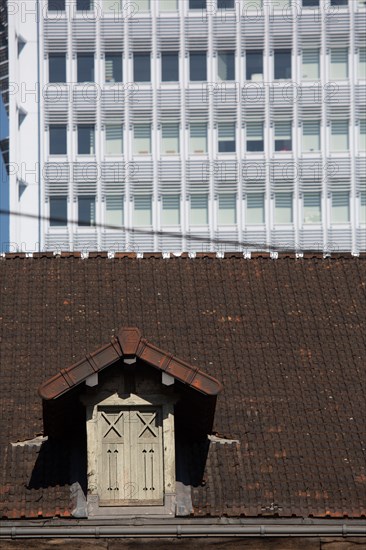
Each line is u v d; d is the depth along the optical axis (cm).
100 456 6450
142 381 6462
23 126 19900
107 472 6450
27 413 7062
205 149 19975
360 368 7431
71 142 19912
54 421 6594
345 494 6631
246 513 6500
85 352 7494
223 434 6912
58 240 19762
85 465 6594
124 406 6456
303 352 7531
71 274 8050
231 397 7188
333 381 7331
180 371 6406
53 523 6419
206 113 19988
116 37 19962
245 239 19900
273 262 8169
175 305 7850
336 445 6906
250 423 7019
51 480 6594
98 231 19812
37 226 19762
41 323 7681
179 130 19950
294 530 6475
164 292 7931
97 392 6450
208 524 6456
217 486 6612
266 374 7362
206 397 6425
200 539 6450
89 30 19938
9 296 7875
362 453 6862
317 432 6981
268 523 6494
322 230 19962
